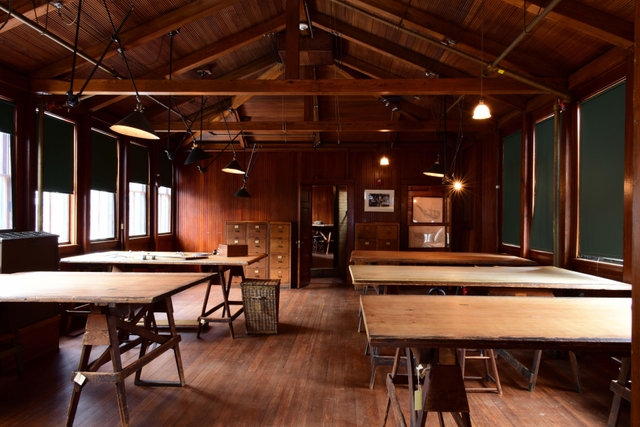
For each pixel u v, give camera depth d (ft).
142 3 13.16
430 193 27.53
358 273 11.65
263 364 11.66
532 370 10.11
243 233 25.38
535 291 10.98
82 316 16.42
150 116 21.24
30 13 11.50
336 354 12.56
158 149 25.00
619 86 11.49
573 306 7.48
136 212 23.27
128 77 16.96
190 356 12.31
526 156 17.11
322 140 26.91
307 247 25.88
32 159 14.92
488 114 13.50
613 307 7.40
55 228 16.61
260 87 14.26
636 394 3.91
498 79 14.16
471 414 8.80
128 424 7.78
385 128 21.18
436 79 14.21
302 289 24.29
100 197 19.74
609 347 5.50
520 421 8.50
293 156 27.09
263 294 14.56
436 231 26.48
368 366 11.55
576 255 13.50
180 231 27.37
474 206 23.30
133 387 9.99
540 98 16.05
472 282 10.27
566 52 13.10
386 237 25.75
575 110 13.60
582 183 13.26
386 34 16.71
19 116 14.49
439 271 12.19
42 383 10.16
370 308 7.22
